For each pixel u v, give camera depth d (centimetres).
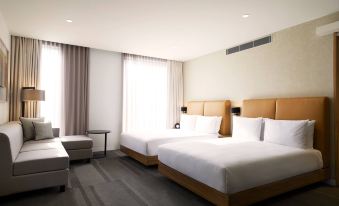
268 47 414
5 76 373
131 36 426
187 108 619
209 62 561
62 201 254
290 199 269
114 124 557
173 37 432
